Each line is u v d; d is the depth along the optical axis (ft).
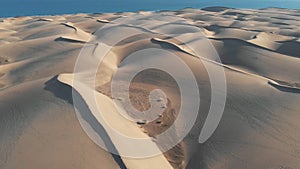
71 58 136.87
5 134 68.49
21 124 71.56
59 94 83.30
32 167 57.88
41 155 60.70
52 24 244.83
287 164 66.44
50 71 124.57
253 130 78.84
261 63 139.85
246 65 138.51
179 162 70.49
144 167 60.49
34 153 61.41
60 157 59.98
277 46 171.01
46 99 81.30
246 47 158.71
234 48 158.81
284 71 131.85
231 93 98.63
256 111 87.56
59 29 217.77
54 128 68.59
